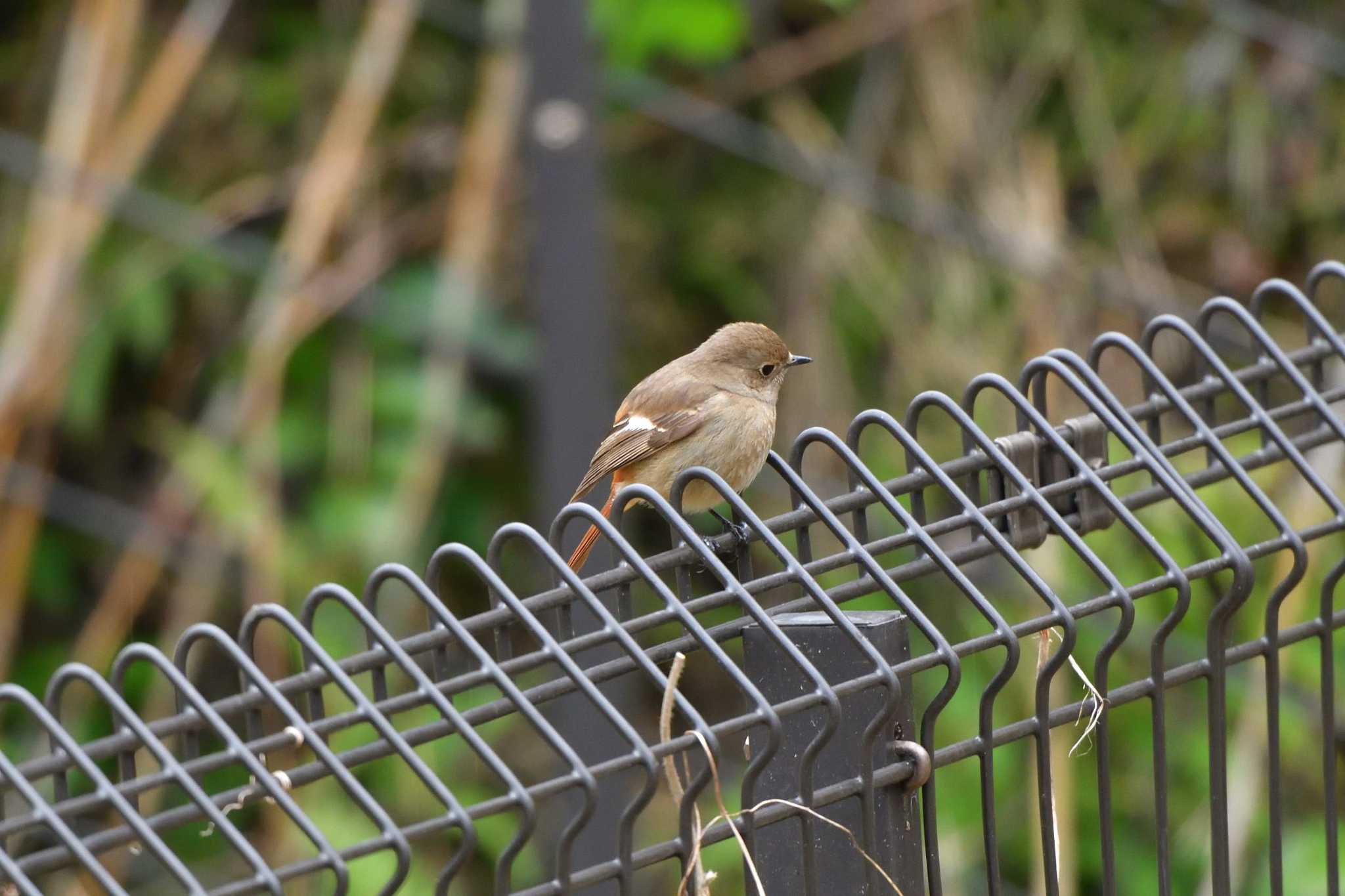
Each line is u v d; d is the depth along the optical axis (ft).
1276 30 45.29
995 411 41.27
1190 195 46.60
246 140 43.55
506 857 12.58
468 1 43.29
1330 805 17.84
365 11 44.52
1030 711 36.91
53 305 38.70
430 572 13.83
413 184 43.83
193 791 11.56
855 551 14.92
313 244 40.09
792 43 45.60
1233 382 17.97
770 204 45.47
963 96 44.98
